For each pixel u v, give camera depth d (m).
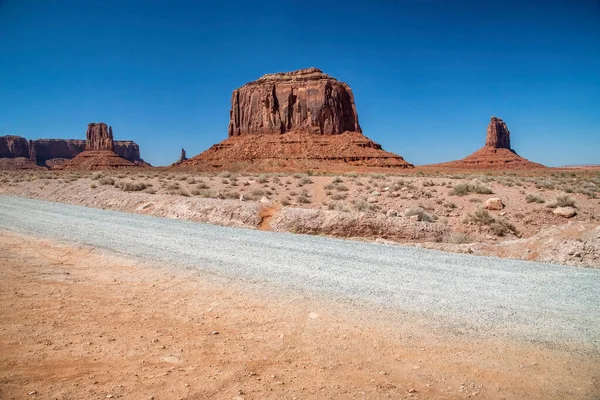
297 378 4.45
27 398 3.91
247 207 16.14
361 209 20.50
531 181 34.69
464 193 25.11
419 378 4.50
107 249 10.48
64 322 5.79
